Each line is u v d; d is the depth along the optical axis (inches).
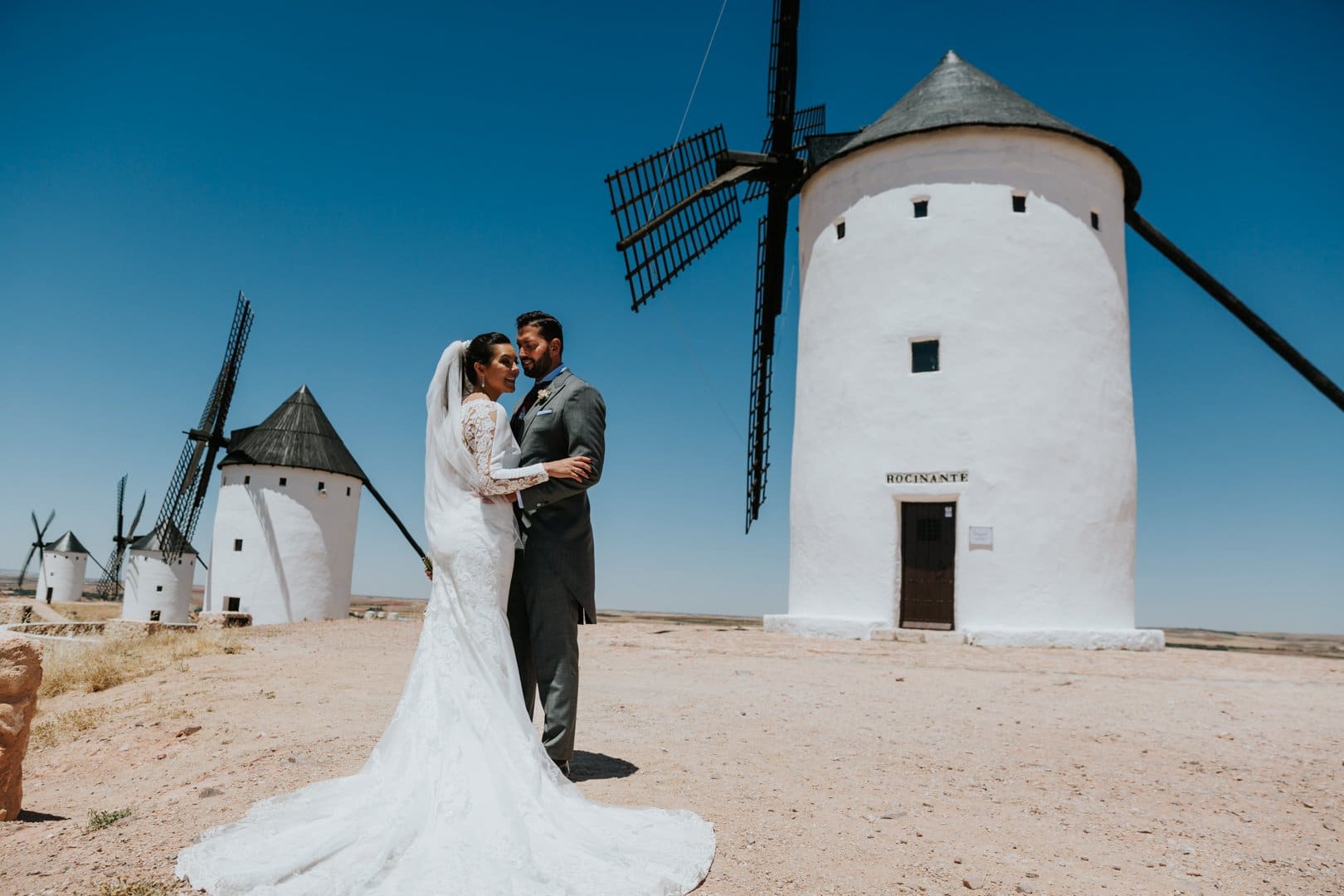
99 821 159.5
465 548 158.9
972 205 629.9
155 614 1571.1
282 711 288.4
